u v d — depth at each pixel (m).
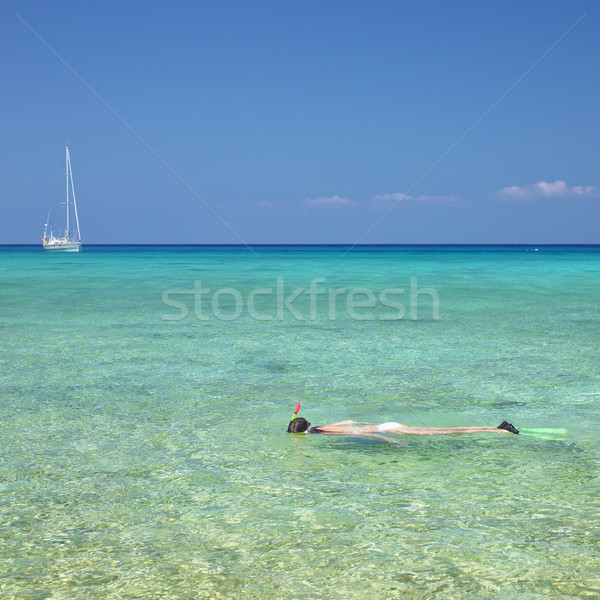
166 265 48.00
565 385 8.02
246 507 4.22
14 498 4.41
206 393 7.65
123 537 3.80
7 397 7.42
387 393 7.64
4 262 52.75
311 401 7.26
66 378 8.49
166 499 4.37
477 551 3.58
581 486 4.55
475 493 4.43
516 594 3.15
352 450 5.45
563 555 3.52
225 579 3.31
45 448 5.54
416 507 4.19
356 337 12.20
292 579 3.30
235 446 5.59
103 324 13.98
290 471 4.93
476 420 6.46
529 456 5.25
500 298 20.11
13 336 12.15
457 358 9.95
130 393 7.64
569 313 15.96
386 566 3.43
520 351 10.54
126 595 3.17
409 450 5.44
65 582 3.30
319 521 3.99
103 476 4.84
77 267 43.28
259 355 10.28
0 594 3.18
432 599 3.11
